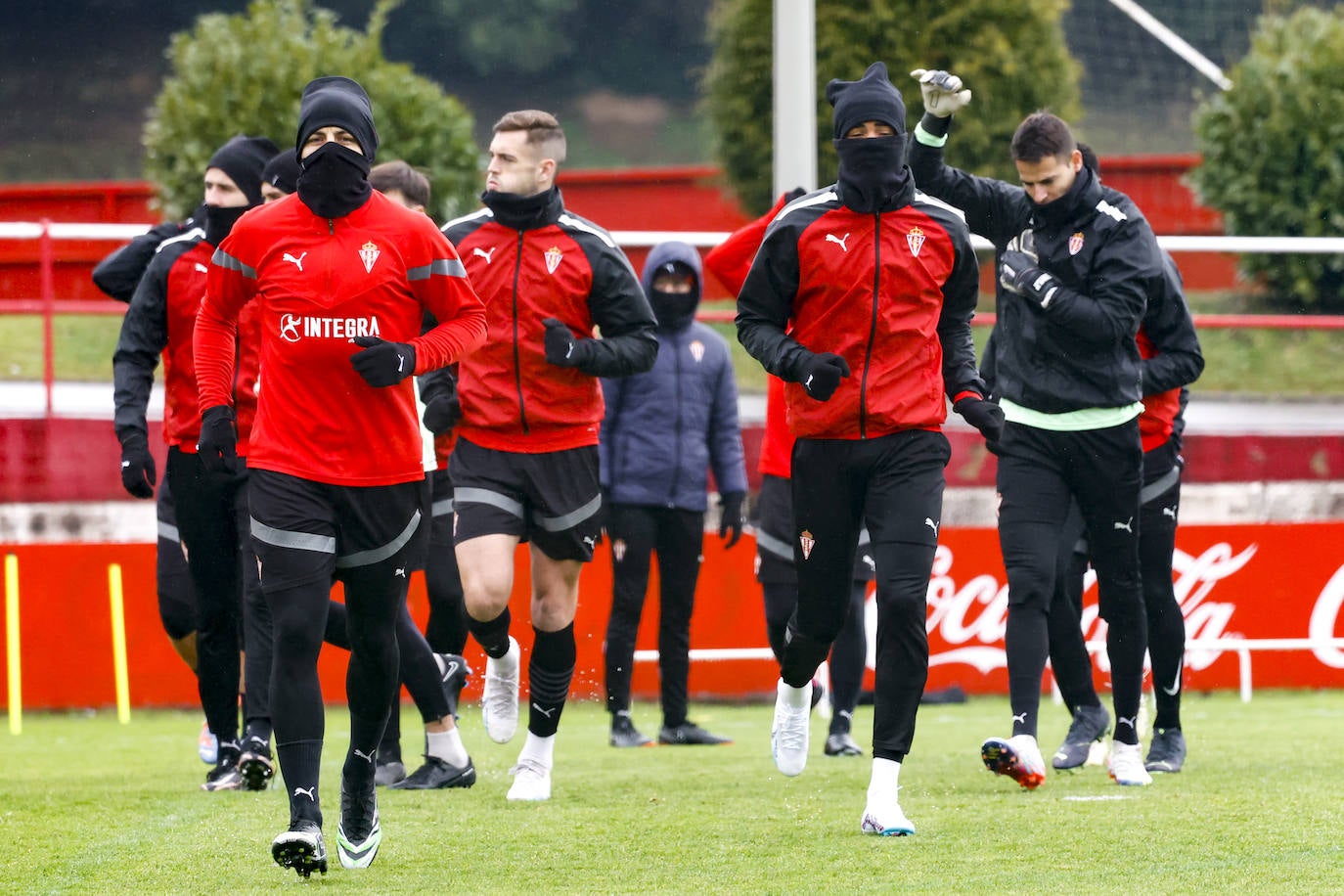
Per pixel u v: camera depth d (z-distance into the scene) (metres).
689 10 115.12
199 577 21.78
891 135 17.34
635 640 28.53
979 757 25.53
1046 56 66.81
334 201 15.00
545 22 114.31
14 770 24.95
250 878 15.09
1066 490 21.12
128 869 15.66
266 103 59.81
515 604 34.09
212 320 15.81
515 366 19.75
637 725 32.91
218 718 22.23
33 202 83.69
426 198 23.84
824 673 33.34
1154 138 92.50
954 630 36.53
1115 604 21.33
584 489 20.08
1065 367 20.77
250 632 21.25
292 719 14.75
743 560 36.38
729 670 36.78
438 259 15.30
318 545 14.94
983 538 36.72
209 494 21.45
